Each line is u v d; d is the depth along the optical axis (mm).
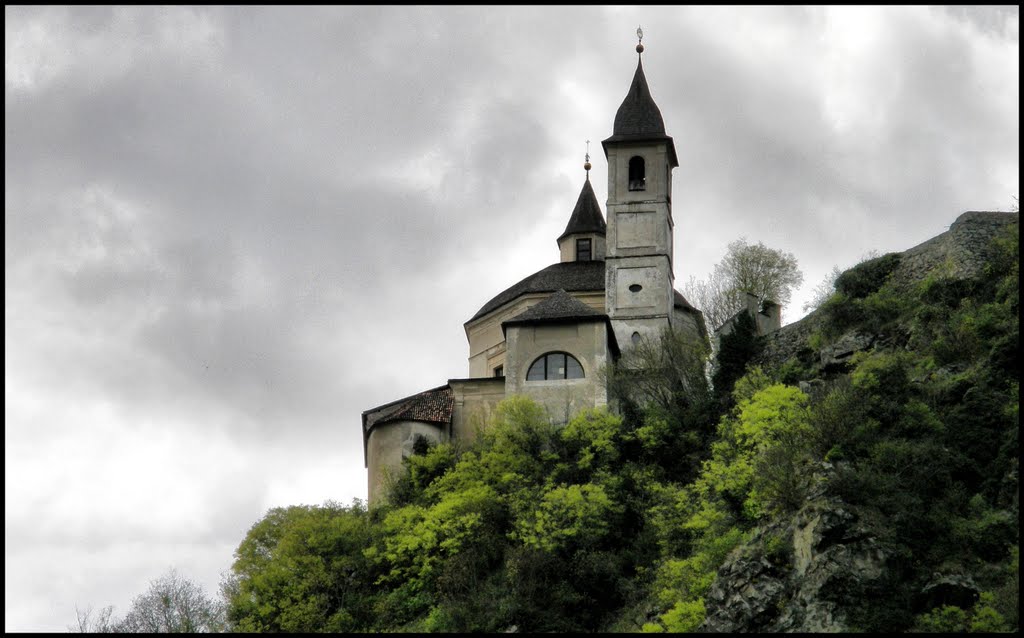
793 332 70625
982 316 58938
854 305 66812
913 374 58500
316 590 59938
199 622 60156
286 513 64562
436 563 59688
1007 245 62562
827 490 51062
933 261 65938
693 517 56688
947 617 45781
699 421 66688
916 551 48906
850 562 48312
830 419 55094
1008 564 47562
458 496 61844
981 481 51719
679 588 53031
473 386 72000
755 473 54656
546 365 70312
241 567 62281
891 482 51250
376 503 68438
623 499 60594
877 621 46406
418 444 69500
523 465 64500
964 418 53844
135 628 59844
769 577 49906
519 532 58969
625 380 70938
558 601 55312
